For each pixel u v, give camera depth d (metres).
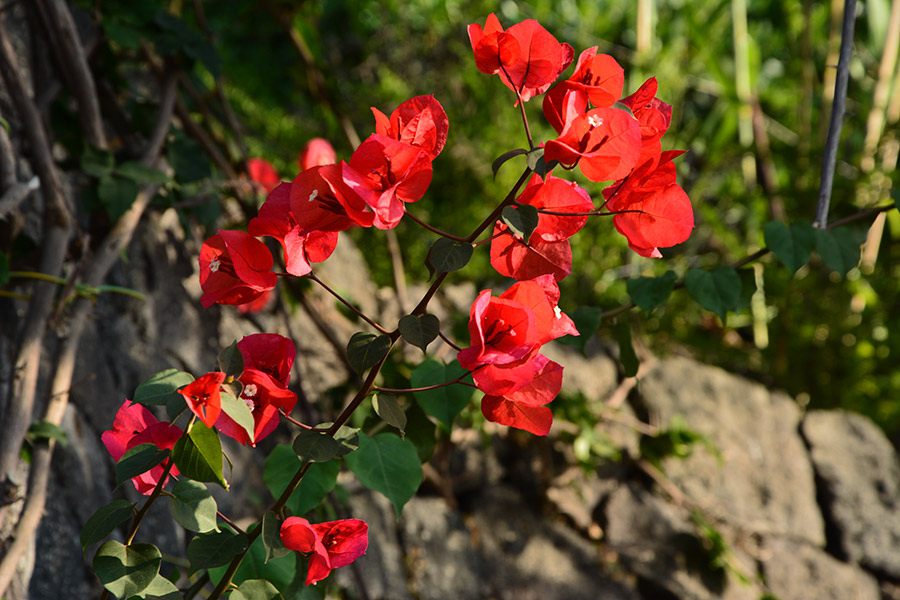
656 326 2.87
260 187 1.67
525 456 2.05
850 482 2.35
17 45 1.38
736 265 1.20
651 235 0.89
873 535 2.28
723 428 2.30
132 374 1.46
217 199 1.58
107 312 1.46
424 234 2.73
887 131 2.97
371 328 2.04
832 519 2.29
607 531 2.04
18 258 1.27
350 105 3.09
